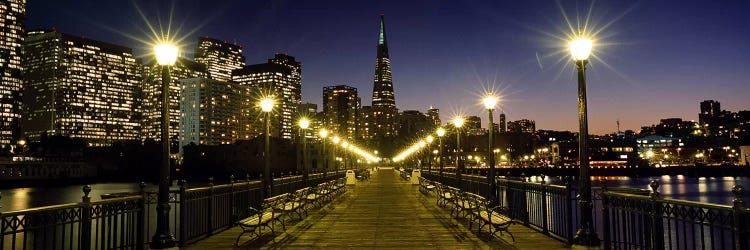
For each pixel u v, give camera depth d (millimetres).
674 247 28781
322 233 14727
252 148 160750
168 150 11445
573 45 10711
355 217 18734
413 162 115312
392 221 17484
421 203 24875
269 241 13281
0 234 7891
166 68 11414
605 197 10883
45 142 194500
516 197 16719
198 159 167125
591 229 10648
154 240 11156
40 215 8641
